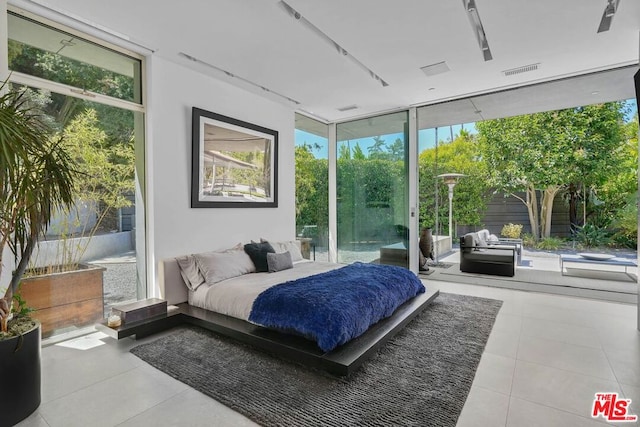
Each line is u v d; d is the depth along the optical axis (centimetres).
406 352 261
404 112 567
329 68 389
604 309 368
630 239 524
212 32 306
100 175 324
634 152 513
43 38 284
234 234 438
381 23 292
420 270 595
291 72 400
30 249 198
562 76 414
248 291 306
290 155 539
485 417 178
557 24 295
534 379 218
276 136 506
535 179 632
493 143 669
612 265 536
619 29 303
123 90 340
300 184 602
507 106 532
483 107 537
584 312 358
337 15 279
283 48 338
